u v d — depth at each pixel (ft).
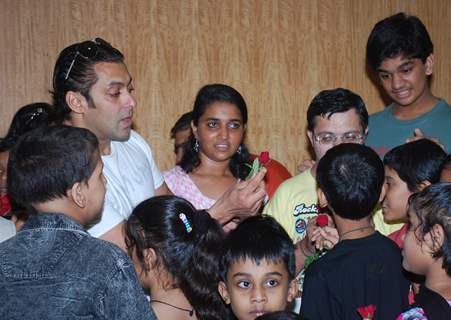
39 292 4.66
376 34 9.01
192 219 6.17
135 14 12.78
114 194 7.25
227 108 8.79
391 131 9.45
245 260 5.91
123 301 4.79
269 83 13.37
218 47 13.14
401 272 6.29
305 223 8.03
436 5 13.73
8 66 12.34
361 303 6.08
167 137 13.05
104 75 7.03
